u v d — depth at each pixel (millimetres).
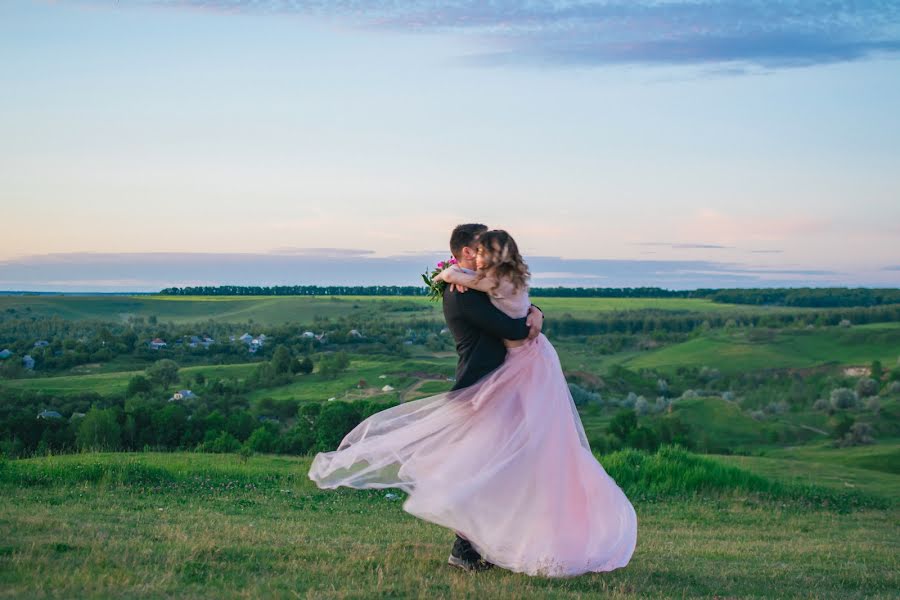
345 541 8125
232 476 15258
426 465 6129
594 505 6359
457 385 6262
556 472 6180
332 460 6285
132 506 10836
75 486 12625
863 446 74625
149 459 19031
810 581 7465
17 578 5223
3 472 12797
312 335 138125
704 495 16031
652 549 9219
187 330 149250
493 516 6039
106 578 5398
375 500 13430
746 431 81312
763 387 104500
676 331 153750
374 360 111125
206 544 7012
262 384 96250
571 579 6191
